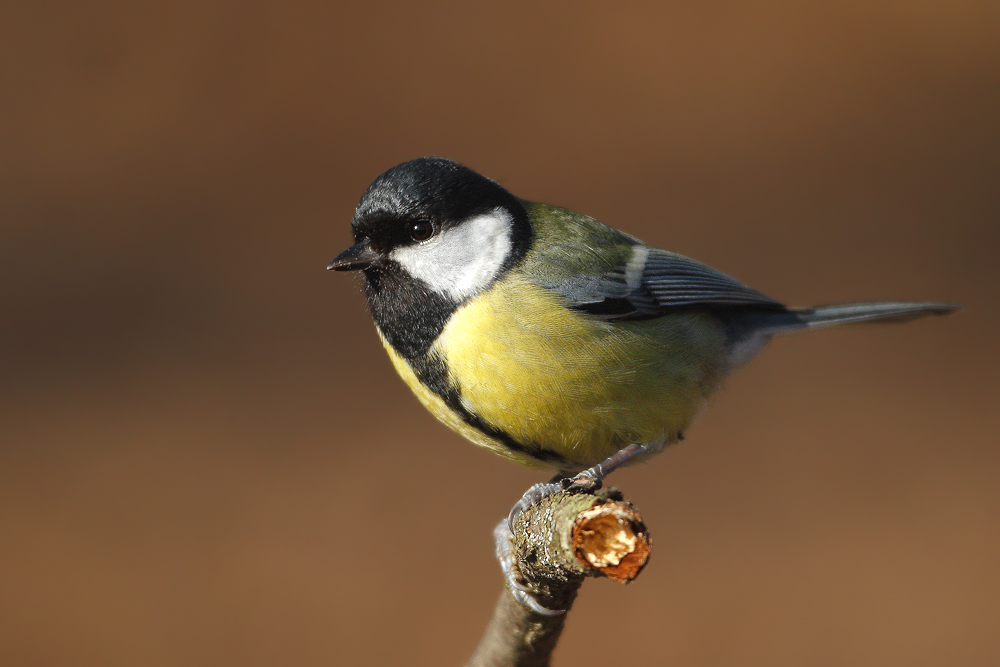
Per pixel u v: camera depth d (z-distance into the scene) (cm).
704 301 297
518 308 294
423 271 295
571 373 294
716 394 297
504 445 295
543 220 296
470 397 294
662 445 296
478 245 295
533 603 292
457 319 294
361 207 295
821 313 299
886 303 299
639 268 296
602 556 289
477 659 293
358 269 295
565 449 295
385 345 295
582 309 295
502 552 294
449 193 295
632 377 295
